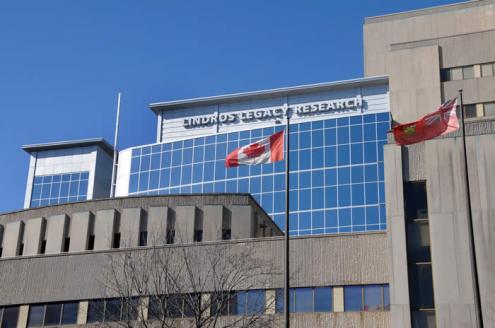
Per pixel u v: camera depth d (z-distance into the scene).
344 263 40.44
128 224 49.03
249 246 42.62
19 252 51.28
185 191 88.12
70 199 104.62
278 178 84.19
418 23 88.56
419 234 37.75
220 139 89.25
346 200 80.56
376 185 80.19
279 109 90.69
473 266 29.64
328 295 40.12
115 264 45.09
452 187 37.56
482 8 86.56
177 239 48.06
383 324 38.50
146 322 40.38
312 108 89.38
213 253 42.94
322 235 41.44
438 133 34.59
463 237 36.47
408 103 78.69
